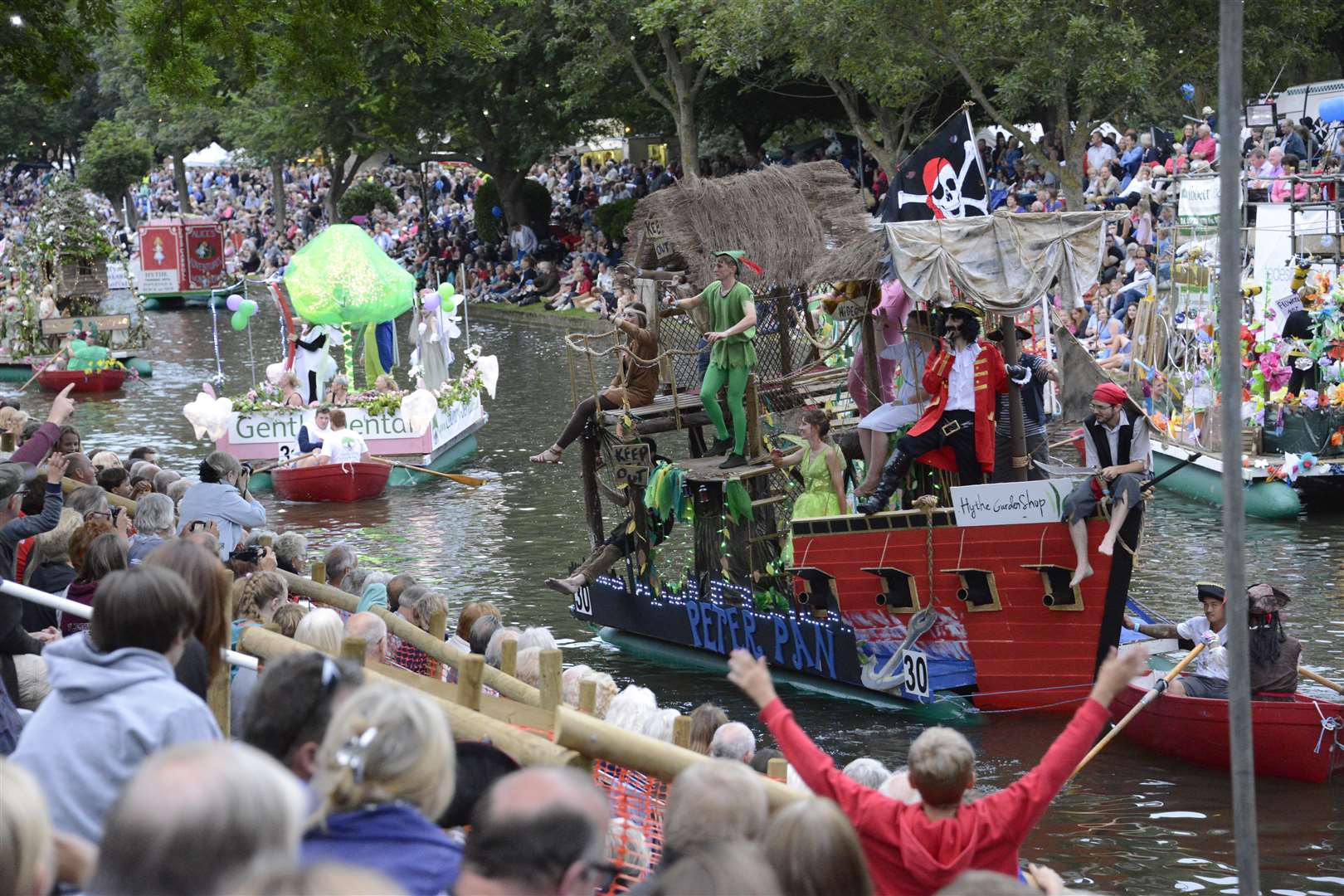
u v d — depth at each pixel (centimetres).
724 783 1318
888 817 1736
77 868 1212
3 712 2153
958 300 4125
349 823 1228
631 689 2650
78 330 12431
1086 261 4075
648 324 5084
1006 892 1056
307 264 8525
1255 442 6631
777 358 4944
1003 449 4209
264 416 8031
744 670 1816
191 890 889
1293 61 9762
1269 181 7375
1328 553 5766
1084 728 1742
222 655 1770
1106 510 3966
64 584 2867
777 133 17362
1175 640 4269
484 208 17200
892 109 12244
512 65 15762
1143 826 3422
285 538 3756
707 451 4828
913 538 4212
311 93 6762
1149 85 9406
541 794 1109
